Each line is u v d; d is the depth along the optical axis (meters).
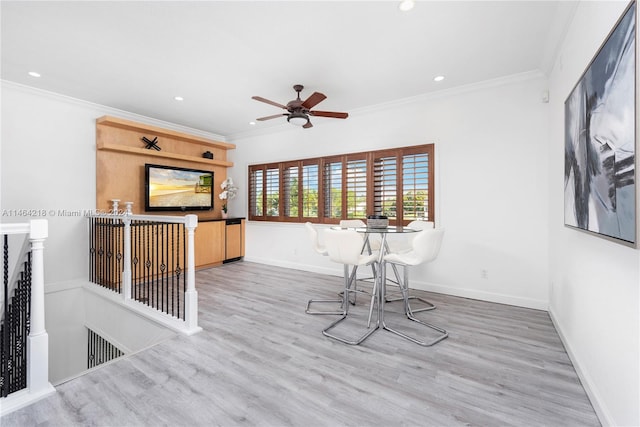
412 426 1.44
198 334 2.47
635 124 1.07
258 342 2.33
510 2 2.01
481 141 3.36
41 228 1.71
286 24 2.28
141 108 4.22
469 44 2.54
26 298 2.08
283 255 5.17
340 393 1.70
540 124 3.04
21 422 1.48
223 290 3.77
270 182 5.36
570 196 1.98
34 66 2.96
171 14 2.16
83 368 3.89
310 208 4.83
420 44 2.55
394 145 3.96
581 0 1.84
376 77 3.19
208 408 1.57
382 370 1.93
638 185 1.06
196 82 3.33
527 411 1.55
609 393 1.42
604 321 1.49
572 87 2.05
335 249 2.57
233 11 2.12
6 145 3.34
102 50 2.66
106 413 1.54
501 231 3.27
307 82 3.33
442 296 3.52
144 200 4.58
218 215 5.79
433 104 3.67
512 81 3.14
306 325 2.67
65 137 3.78
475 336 2.44
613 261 1.40
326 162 4.65
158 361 2.04
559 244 2.50
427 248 2.45
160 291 3.77
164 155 4.67
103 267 3.80
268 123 4.98
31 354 1.66
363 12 2.13
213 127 5.24
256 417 1.51
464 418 1.50
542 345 2.28
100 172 4.09
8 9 2.08
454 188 3.53
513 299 3.20
